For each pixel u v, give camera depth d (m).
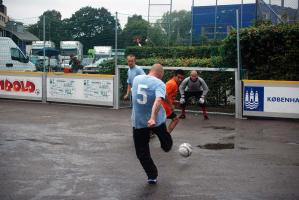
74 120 11.90
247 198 5.31
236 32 13.99
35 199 5.21
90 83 15.12
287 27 13.45
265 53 13.78
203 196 5.38
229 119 12.45
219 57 14.80
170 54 20.75
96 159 7.34
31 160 7.20
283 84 12.06
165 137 6.05
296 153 7.95
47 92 16.06
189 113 13.70
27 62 22.27
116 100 14.72
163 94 5.70
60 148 8.20
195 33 22.95
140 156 5.89
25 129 10.27
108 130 10.31
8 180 6.00
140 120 5.84
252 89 12.43
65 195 5.38
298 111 12.00
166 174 6.41
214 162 7.20
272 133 10.10
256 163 7.14
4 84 16.95
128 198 5.29
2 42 21.38
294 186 5.83
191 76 12.32
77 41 33.16
